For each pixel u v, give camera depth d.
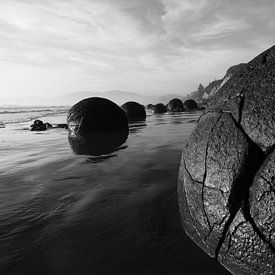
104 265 2.75
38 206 4.27
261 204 2.35
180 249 2.93
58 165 6.97
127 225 3.52
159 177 5.41
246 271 2.44
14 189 5.15
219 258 2.69
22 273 2.68
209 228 2.75
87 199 4.46
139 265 2.72
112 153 8.16
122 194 4.60
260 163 2.46
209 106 3.23
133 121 21.08
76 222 3.66
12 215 3.96
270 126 2.46
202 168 2.86
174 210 3.87
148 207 4.02
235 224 2.51
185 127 14.62
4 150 9.83
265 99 2.59
